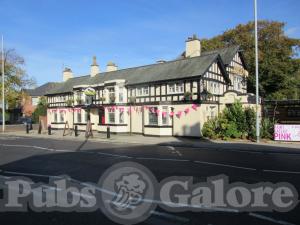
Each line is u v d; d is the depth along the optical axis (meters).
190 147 19.67
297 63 39.16
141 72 32.31
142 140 23.94
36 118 56.72
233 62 32.84
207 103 26.50
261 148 18.16
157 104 27.50
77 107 37.56
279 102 27.59
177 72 27.81
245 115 23.86
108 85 32.12
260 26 40.03
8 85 48.34
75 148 19.09
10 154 16.36
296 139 21.28
